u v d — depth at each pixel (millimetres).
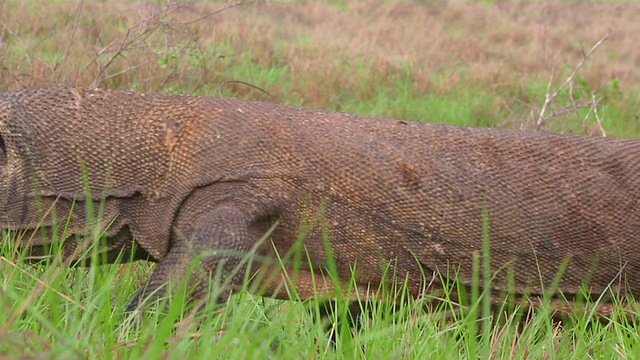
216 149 7609
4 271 6414
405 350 5891
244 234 7230
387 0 37719
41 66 14586
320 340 5773
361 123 7914
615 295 7949
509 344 6621
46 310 5680
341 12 34688
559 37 35781
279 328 5934
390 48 27891
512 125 17062
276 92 18719
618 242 7812
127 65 15109
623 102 21531
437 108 19781
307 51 24297
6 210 7539
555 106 17812
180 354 4848
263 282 7594
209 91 16109
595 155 7949
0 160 7562
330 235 7719
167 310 6562
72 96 7762
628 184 7871
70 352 4293
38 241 7598
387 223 7719
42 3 22016
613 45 36062
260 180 7570
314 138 7730
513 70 26812
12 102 7629
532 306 7957
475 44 31109
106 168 7598
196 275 6879
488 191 7730
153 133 7656
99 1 23266
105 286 5418
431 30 33219
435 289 7934
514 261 7809
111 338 5023
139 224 7672
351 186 7660
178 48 14625
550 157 7898
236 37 23078
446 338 6539
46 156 7562
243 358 5031
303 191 7629
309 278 7816
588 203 7789
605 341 6770
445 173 7742
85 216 7582
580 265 7855
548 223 7754
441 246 7770
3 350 4566
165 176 7609
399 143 7820
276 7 32281
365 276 7875
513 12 41781
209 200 7531
